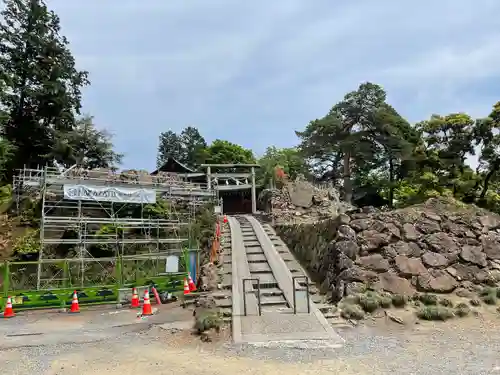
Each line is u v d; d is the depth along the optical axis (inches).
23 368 291.7
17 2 1198.9
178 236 846.5
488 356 294.0
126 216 914.7
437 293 443.2
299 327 369.1
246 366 285.1
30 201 857.5
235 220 935.0
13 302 514.6
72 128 1309.1
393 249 478.6
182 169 1624.0
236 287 489.1
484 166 1042.1
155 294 556.7
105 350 335.6
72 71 1314.0
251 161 1956.2
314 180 1563.7
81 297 542.9
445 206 558.9
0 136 1031.6
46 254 763.4
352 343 333.7
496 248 497.7
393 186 1289.4
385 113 1283.2
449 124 1101.7
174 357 312.0
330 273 476.4
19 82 1181.7
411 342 334.0
